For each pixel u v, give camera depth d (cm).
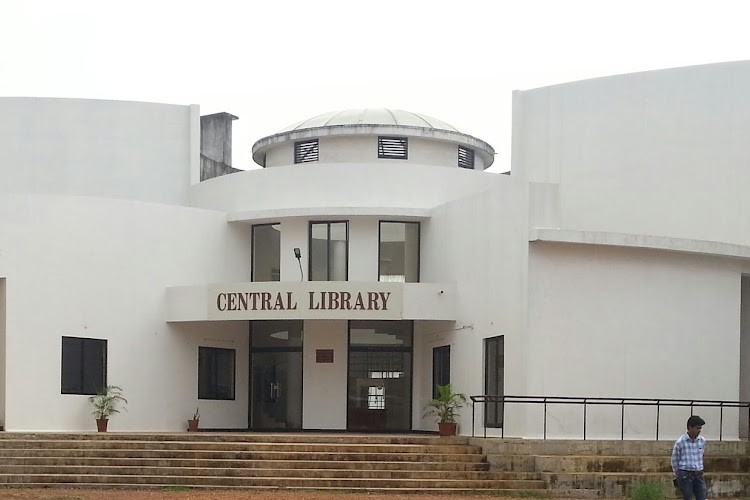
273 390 3288
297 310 2983
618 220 3111
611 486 2230
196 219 3228
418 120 3494
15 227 2847
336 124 3409
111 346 2992
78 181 3597
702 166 3033
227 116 4134
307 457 2361
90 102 3625
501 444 2369
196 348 3189
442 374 3061
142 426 3031
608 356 2550
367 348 3234
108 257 3011
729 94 3023
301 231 3266
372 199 3250
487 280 2758
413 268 3256
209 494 2123
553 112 3253
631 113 3122
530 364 2492
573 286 2541
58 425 2848
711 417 2628
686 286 2642
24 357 2812
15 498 2028
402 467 2314
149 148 3653
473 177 3328
